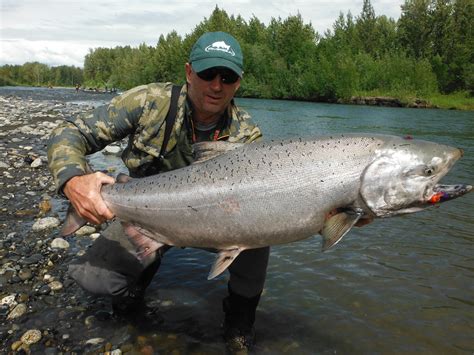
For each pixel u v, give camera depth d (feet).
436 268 6.33
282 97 71.15
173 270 6.25
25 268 5.83
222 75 4.23
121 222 4.46
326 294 5.57
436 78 68.59
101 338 4.52
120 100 4.59
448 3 81.10
